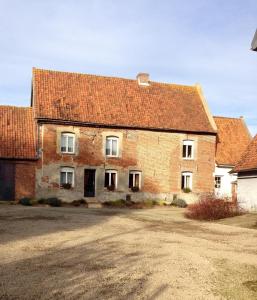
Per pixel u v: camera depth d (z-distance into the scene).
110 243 13.30
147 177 34.56
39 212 23.62
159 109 36.44
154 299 7.60
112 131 33.81
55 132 32.22
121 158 33.97
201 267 10.20
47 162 31.91
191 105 38.06
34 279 8.68
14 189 31.12
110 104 35.16
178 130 35.34
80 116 33.03
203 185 36.06
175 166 35.34
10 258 10.60
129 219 21.34
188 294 7.98
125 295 7.77
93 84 36.47
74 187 32.59
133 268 9.88
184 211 28.58
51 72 36.03
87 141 33.12
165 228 17.88
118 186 33.78
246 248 13.13
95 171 33.34
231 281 9.05
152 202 33.78
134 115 34.97
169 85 39.47
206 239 14.82
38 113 31.80
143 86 38.16
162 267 10.05
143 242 13.65
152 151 34.81
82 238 14.16
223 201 24.03
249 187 26.83
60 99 33.78
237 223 20.41
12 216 20.88
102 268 9.80
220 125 40.25
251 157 27.17
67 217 21.22
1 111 33.75
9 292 7.77
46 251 11.66
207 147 36.41
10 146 31.41
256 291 8.37
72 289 8.05
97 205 32.31
